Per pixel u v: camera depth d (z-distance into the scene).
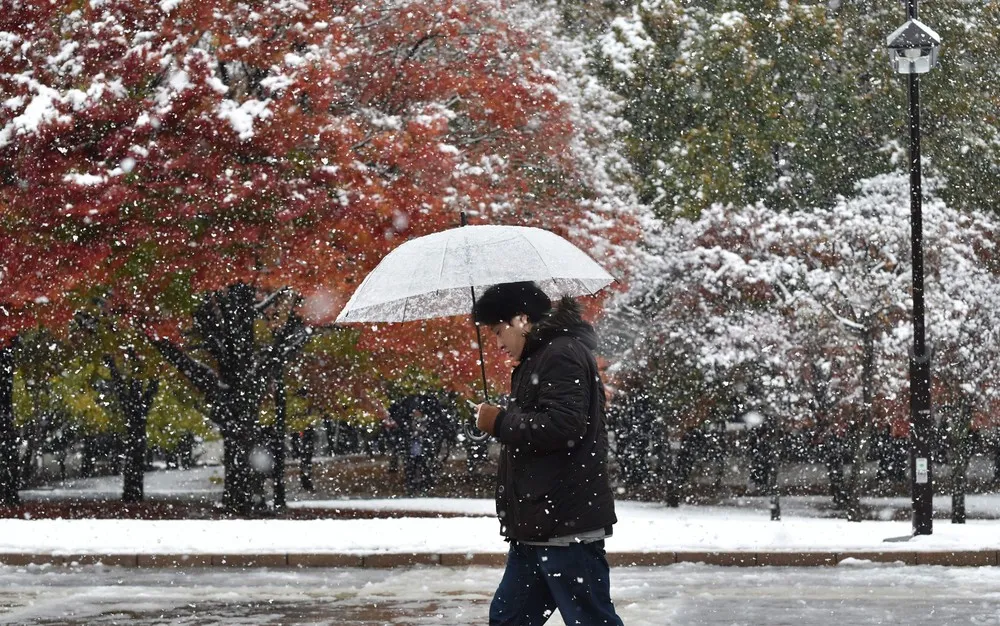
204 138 23.20
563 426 6.59
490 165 29.38
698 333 41.50
